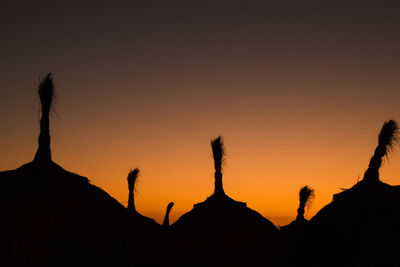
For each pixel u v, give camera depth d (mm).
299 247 9016
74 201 8820
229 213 11562
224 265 10648
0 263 7918
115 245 9023
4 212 8227
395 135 8883
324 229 8664
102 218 9039
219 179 12156
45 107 9227
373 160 8984
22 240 8078
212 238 11086
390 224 8000
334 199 9156
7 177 8961
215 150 12219
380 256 7730
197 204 12188
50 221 8375
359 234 8094
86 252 8516
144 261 9602
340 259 8086
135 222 9930
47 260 8117
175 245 11289
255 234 11156
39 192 8602
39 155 9219
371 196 8594
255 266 10641
